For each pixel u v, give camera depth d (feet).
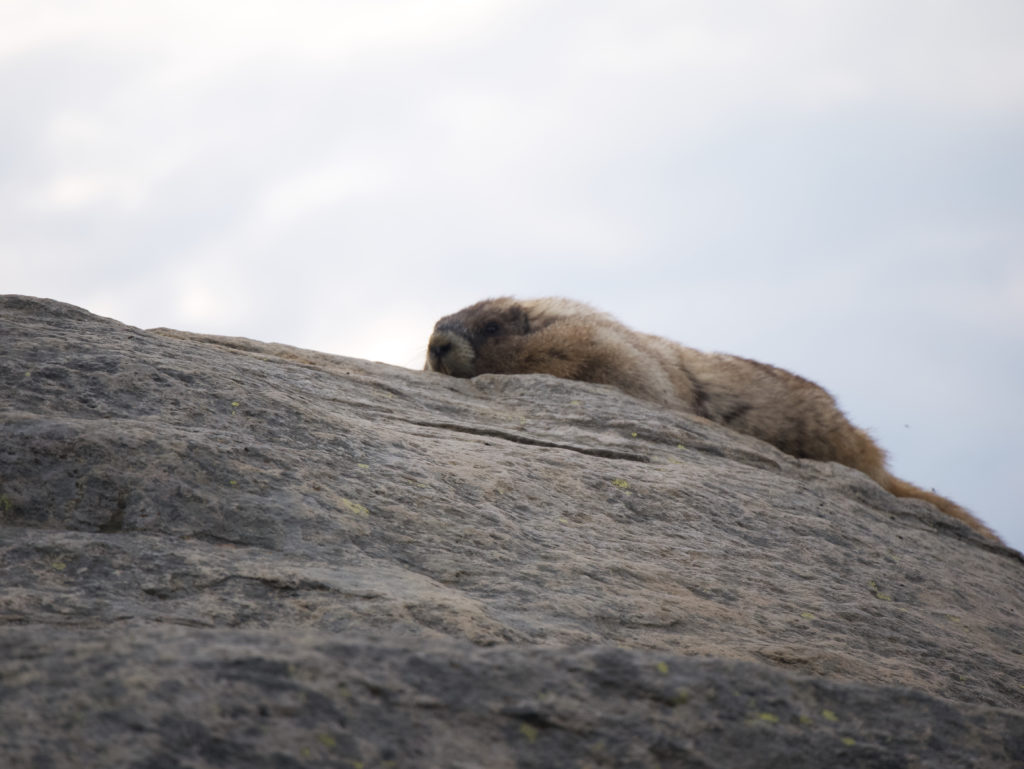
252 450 51.13
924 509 93.20
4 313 64.90
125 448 46.85
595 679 31.63
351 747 26.73
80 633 32.01
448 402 83.46
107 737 24.98
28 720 25.07
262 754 25.68
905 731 32.58
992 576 81.20
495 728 28.86
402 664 30.37
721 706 31.63
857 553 72.13
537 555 52.01
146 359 59.16
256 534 44.86
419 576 45.16
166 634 30.81
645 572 54.03
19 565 38.83
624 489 67.82
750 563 62.18
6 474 44.04
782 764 30.07
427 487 55.52
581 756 28.66
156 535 42.86
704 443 87.92
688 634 47.62
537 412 88.38
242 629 36.96
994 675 54.90
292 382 72.43
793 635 51.80
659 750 29.40
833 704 33.27
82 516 43.27
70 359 56.75
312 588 40.88
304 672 28.81
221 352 72.84
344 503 49.93
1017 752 32.63
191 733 25.70
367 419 70.18
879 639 55.26
